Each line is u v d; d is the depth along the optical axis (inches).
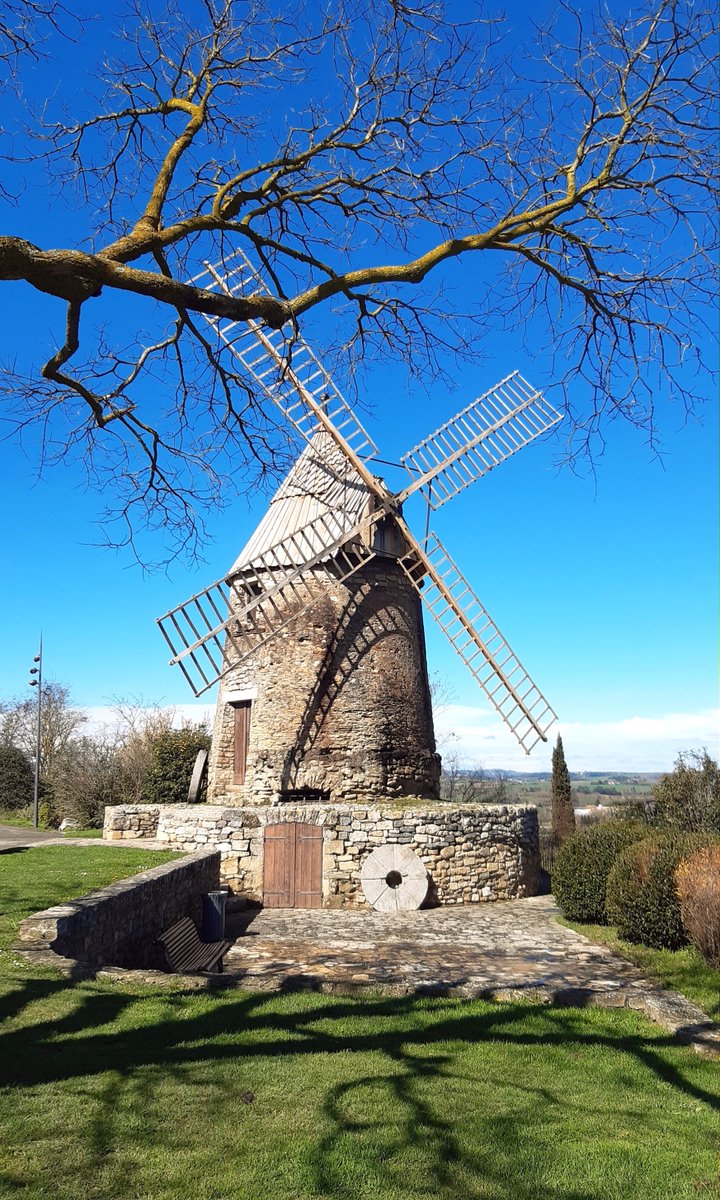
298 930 589.6
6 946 351.6
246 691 831.7
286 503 856.9
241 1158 196.2
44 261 212.2
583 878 624.4
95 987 320.2
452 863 737.6
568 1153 211.0
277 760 794.2
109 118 301.9
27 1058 246.8
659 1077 274.4
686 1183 197.2
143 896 468.4
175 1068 246.7
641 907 512.4
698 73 284.0
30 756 1843.0
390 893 703.1
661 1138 224.7
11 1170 183.9
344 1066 259.4
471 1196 186.9
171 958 417.4
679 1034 317.4
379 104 314.7
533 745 772.6
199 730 1200.2
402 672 835.4
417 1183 191.0
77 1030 273.0
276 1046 273.6
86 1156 192.5
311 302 281.1
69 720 1884.8
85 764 1344.7
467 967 451.2
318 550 800.3
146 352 323.3
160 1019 290.2
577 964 463.8
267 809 734.5
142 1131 206.5
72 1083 231.0
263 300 265.7
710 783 1021.2
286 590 805.2
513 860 780.6
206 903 544.4
